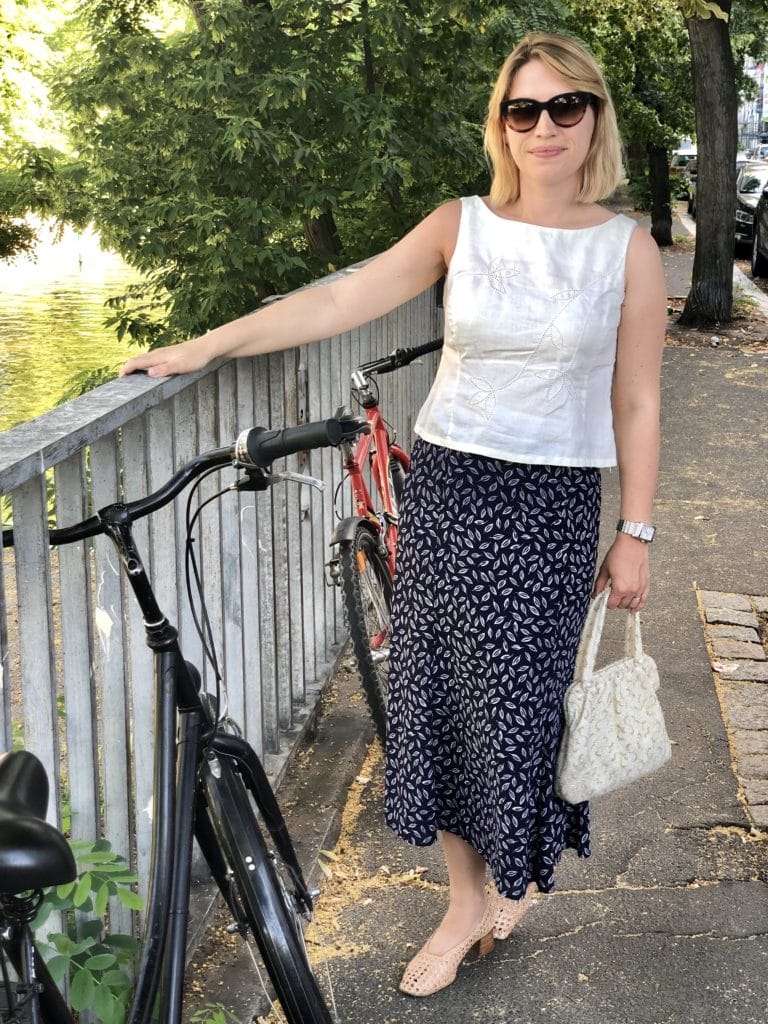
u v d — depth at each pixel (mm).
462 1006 2617
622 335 2430
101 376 10445
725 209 12562
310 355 3912
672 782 3598
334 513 3951
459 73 9539
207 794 1992
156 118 9172
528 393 2359
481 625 2408
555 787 2510
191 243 9070
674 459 7629
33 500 1995
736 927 2893
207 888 2889
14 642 4887
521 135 2340
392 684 2596
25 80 20938
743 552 5871
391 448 4281
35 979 1411
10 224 24969
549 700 2447
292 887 2225
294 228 9961
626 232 2383
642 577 2510
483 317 2355
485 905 2770
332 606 4410
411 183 9305
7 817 1275
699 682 4348
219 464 1821
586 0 15500
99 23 9375
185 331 9531
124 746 2512
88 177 9594
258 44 8602
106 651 2447
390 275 2561
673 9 15086
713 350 11516
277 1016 2561
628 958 2771
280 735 3697
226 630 3111
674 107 21016
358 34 8914
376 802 3516
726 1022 2562
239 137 8219
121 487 2486
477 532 2395
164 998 1756
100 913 2232
